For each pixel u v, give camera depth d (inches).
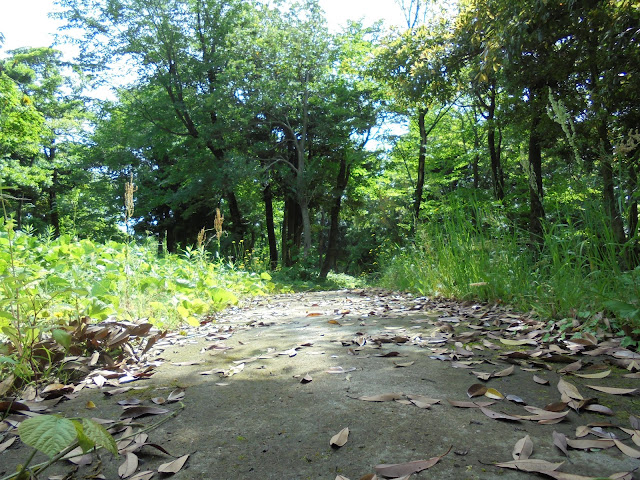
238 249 810.2
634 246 116.9
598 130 294.0
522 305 146.6
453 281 208.2
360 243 1256.2
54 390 80.4
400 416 62.1
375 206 954.7
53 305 130.1
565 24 280.2
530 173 141.2
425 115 716.7
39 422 35.7
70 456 50.6
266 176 799.7
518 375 80.6
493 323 133.0
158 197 984.9
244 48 797.2
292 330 143.3
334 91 807.1
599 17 275.6
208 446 55.7
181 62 805.2
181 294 193.6
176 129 901.8
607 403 64.2
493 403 65.9
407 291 279.4
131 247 266.2
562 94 350.6
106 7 762.2
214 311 211.3
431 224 253.6
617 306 97.3
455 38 358.6
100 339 104.7
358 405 67.4
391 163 887.7
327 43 797.9
